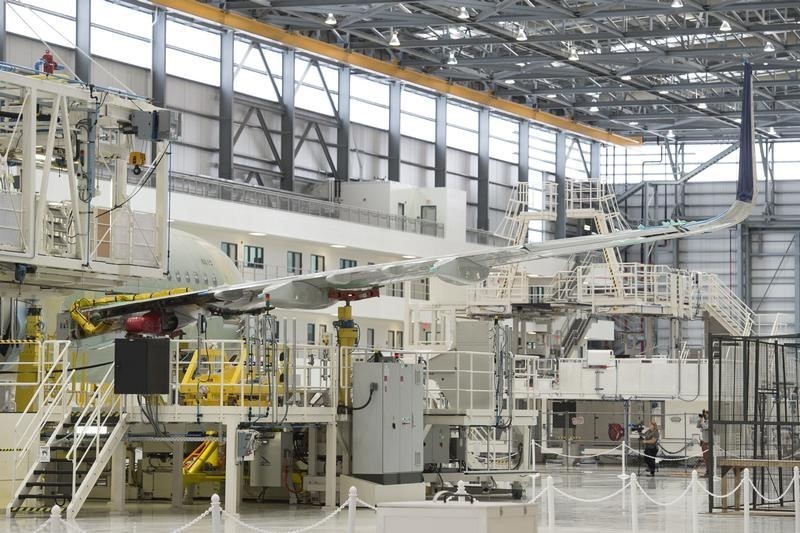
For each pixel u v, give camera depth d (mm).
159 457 34375
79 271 30000
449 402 36625
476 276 29625
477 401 37000
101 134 32188
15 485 28422
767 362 33281
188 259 37938
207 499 34250
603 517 30891
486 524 14555
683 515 31656
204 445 35562
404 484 32219
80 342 32906
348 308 32969
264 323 30516
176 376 29625
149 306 31391
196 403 30172
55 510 17891
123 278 31391
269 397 30344
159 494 34469
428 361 36781
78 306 31812
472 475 34594
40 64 30984
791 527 28188
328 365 33094
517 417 36625
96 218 30516
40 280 29969
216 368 35125
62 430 29812
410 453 32438
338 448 33219
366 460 31859
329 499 31469
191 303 31391
